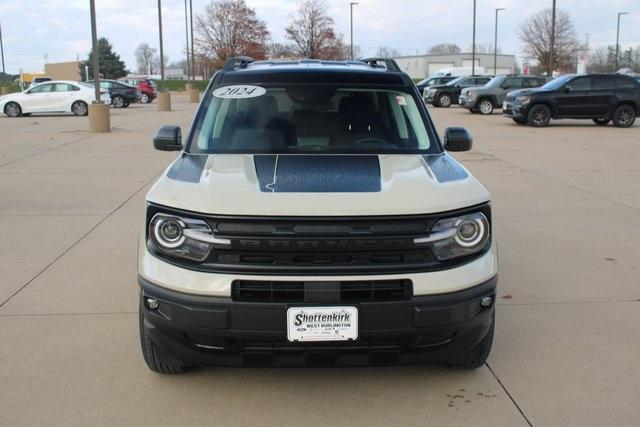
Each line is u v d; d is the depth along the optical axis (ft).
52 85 86.94
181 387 11.67
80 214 25.35
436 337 10.41
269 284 9.83
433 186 10.79
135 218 24.67
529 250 20.57
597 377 12.09
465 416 10.73
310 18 180.96
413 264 10.05
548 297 16.31
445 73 169.07
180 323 10.03
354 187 10.68
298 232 9.80
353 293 9.91
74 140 52.60
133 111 97.50
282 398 11.31
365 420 10.62
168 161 40.14
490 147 49.29
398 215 9.95
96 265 18.80
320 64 15.92
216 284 9.84
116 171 36.04
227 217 9.85
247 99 14.20
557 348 13.34
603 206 27.35
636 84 68.59
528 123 69.10
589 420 10.59
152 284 10.27
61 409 10.92
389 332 9.95
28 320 14.74
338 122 13.83
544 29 198.59
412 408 10.98
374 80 14.76
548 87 69.36
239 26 182.60
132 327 14.35
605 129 66.08
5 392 11.48
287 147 13.20
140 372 12.24
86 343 13.52
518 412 10.84
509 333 14.08
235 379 11.96
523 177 34.86
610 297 16.33
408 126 13.92
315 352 10.11
